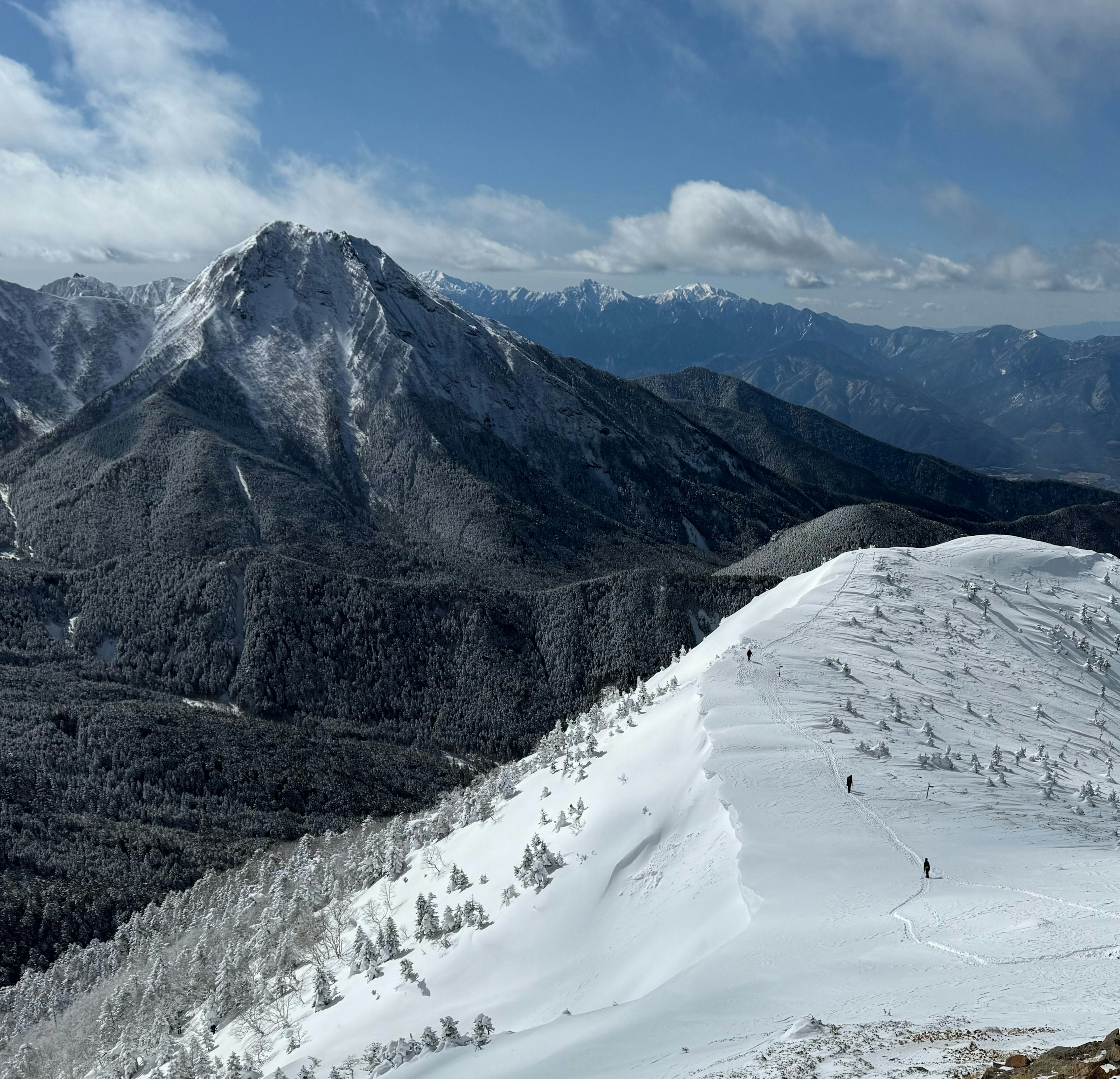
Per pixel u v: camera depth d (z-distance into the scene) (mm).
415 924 90438
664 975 58219
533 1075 41906
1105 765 94438
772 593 149500
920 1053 32656
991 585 138750
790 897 60562
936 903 57062
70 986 129750
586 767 102625
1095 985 40062
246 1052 81875
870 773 83250
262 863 154250
